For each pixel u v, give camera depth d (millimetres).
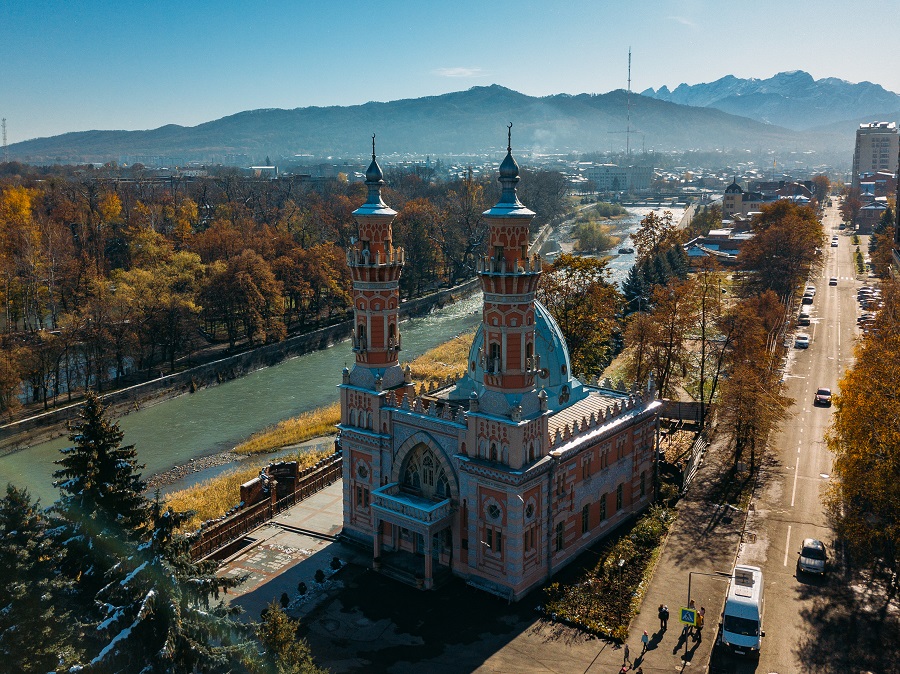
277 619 43219
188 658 38156
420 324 176125
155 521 40219
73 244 170625
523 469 55250
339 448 89375
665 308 97125
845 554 63188
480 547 58469
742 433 79000
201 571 42562
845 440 60062
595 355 105375
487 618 55094
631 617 55031
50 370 116188
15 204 174250
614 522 68812
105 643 37625
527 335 56781
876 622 53656
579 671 49156
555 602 56344
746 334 99125
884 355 62188
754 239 166375
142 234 170375
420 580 59406
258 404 122938
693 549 64750
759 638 49875
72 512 39406
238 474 88188
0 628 34094
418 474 63125
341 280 177000
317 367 146250
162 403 124062
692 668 49188
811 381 113875
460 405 62656
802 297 172750
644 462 72500
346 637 53000
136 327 128625
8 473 94750
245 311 145750
